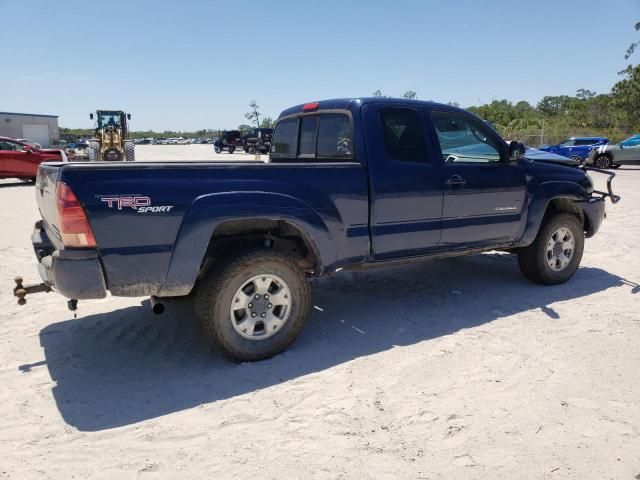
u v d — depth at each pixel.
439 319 4.60
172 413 3.08
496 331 4.28
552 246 5.47
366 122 4.16
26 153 17.05
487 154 4.95
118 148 28.08
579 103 66.50
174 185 3.32
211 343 3.67
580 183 5.52
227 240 3.85
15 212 10.97
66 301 5.17
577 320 4.52
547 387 3.30
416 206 4.37
